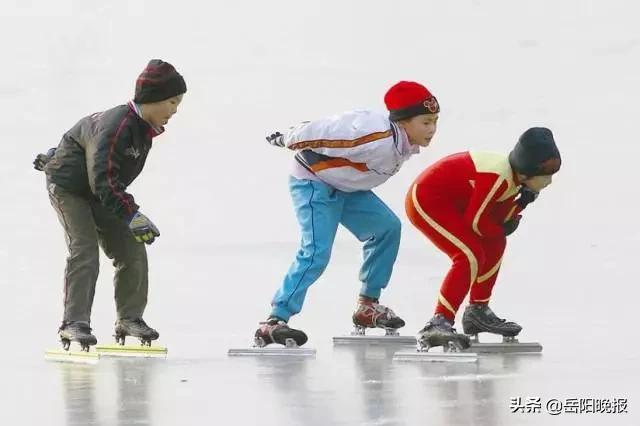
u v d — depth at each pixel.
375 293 25.78
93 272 22.89
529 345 22.44
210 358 22.22
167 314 28.77
